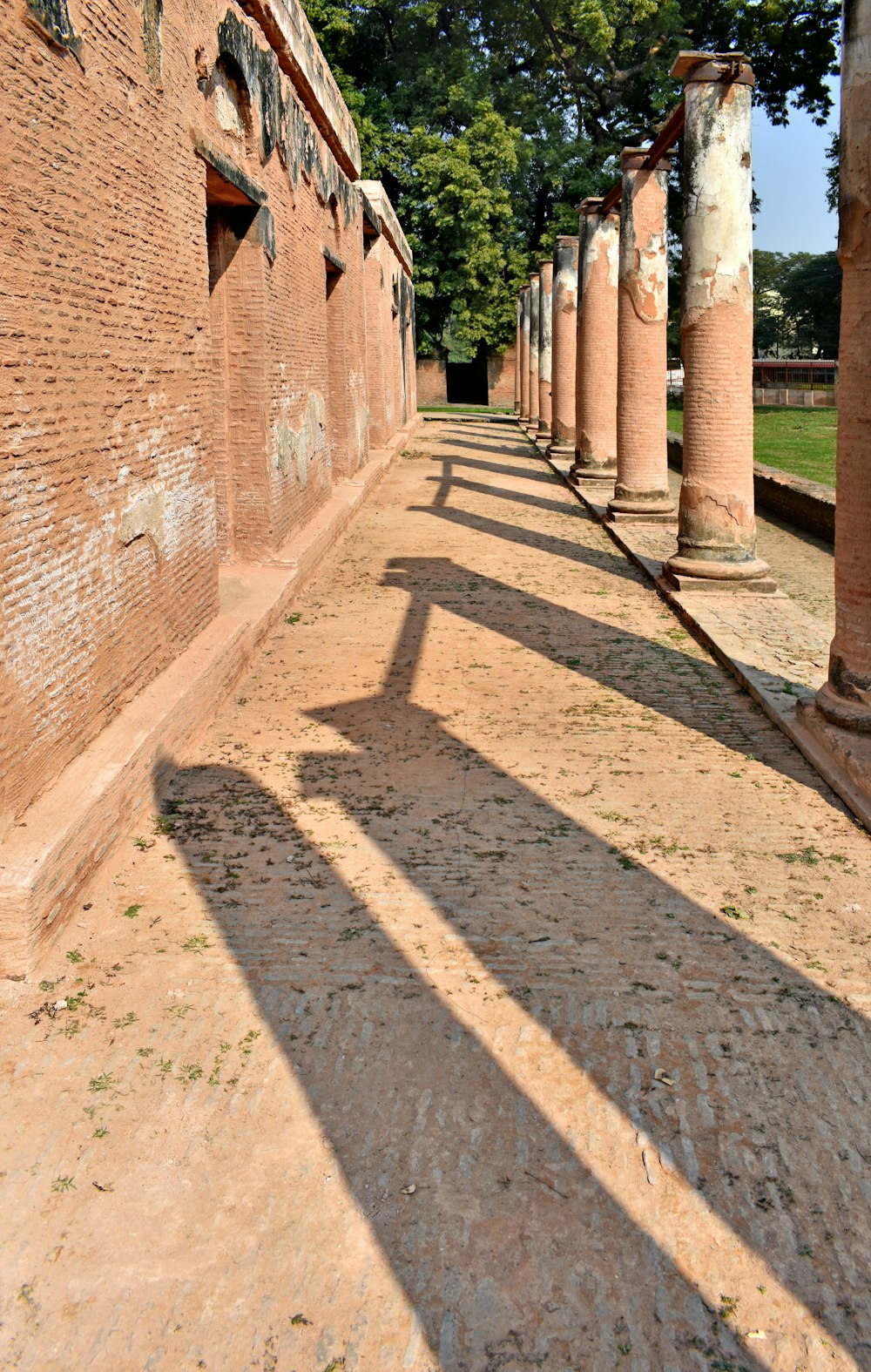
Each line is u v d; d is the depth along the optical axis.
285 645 8.31
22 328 4.34
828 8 27.89
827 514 13.90
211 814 5.45
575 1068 3.66
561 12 31.58
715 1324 2.76
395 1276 2.88
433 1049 3.74
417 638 8.61
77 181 4.91
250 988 4.06
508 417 34.06
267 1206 3.10
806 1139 3.37
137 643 5.91
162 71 6.16
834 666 6.26
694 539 9.94
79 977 4.11
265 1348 2.69
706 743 6.50
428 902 4.66
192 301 6.86
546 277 25.22
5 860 4.17
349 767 6.06
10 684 4.31
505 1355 2.68
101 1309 2.79
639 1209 3.10
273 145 9.27
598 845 5.19
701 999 4.02
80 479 5.02
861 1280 2.90
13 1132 3.36
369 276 19.16
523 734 6.59
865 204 5.39
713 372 9.61
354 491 14.66
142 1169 3.22
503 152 31.66
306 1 29.73
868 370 5.64
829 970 4.21
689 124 9.34
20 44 4.32
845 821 5.50
